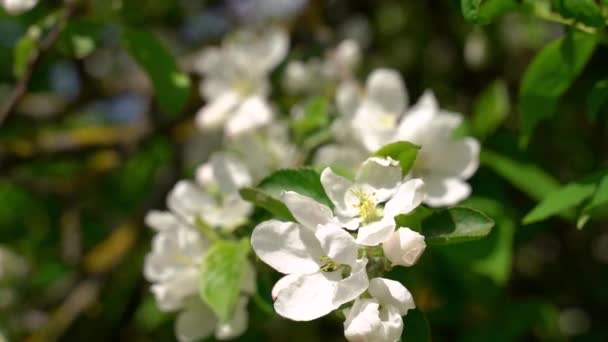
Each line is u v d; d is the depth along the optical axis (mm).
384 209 391
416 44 792
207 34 858
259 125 554
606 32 440
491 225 387
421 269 567
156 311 708
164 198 694
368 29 817
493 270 503
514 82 718
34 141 737
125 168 795
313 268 386
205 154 717
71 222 741
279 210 409
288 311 375
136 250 713
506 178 556
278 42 594
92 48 550
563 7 421
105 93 815
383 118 503
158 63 542
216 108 583
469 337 577
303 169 416
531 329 602
